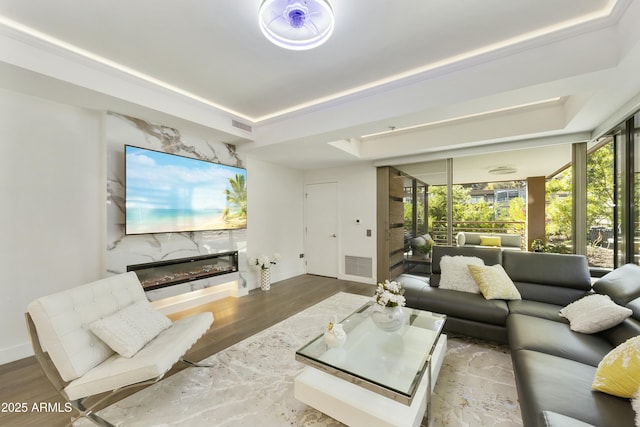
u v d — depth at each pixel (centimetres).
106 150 276
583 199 336
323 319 324
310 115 328
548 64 199
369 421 143
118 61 232
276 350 250
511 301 264
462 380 204
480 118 352
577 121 284
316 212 569
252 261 445
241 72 249
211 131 341
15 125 236
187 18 180
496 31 193
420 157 437
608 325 185
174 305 349
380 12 174
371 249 502
